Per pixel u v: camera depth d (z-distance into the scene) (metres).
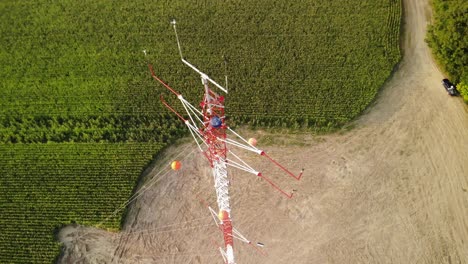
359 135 62.22
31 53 70.94
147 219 57.75
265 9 72.69
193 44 70.12
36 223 57.53
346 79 66.00
